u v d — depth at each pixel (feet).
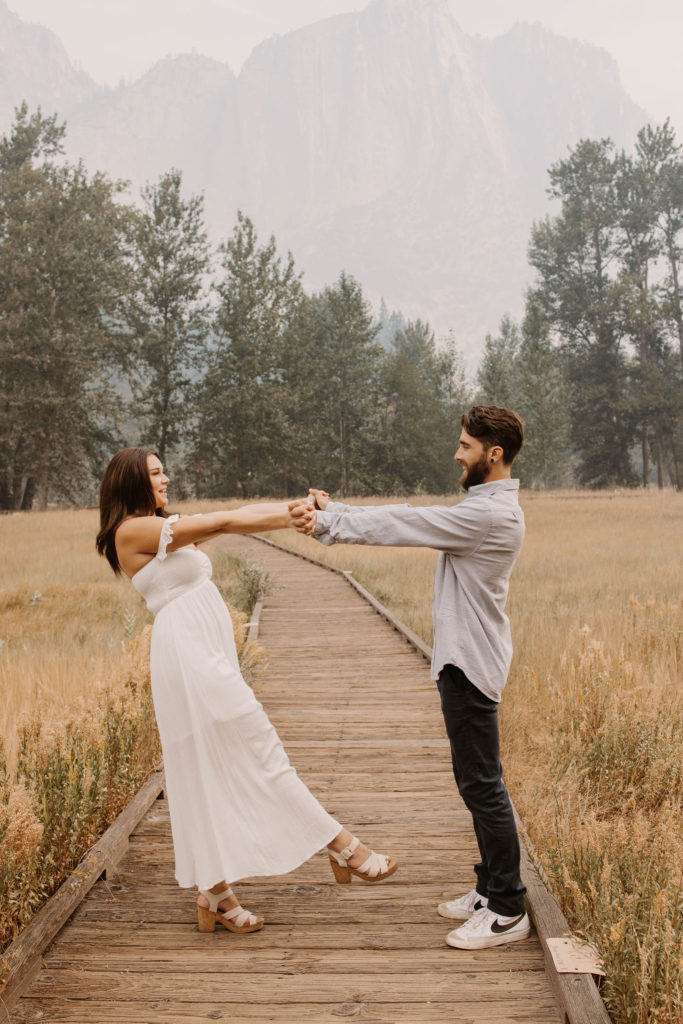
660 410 188.85
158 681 10.78
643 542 65.51
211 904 10.94
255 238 178.81
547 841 12.66
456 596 10.54
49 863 11.87
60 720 15.11
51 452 151.33
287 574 56.18
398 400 208.23
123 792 15.05
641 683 19.69
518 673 23.63
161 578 10.87
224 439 176.76
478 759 10.48
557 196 208.74
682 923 9.95
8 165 169.37
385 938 10.89
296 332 194.70
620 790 15.97
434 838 14.05
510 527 10.29
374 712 22.39
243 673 24.66
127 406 173.47
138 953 10.59
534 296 195.42
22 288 147.74
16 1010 9.44
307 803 10.92
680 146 197.98
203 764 10.62
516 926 10.72
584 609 35.12
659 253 203.10
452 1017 9.21
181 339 175.94
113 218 164.45
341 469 192.85
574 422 204.44
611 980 9.30
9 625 36.78
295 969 10.19
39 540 78.69
